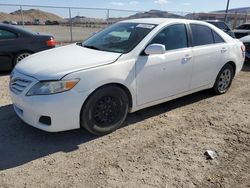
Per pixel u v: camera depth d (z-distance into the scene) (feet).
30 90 11.87
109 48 14.61
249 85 22.86
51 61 13.08
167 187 9.84
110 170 10.77
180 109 17.08
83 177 10.32
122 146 12.54
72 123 12.18
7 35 24.72
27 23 48.01
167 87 15.40
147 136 13.53
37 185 9.87
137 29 15.26
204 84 17.90
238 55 19.83
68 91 11.71
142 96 14.32
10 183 9.96
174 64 15.29
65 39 52.11
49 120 11.91
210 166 11.15
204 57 17.07
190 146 12.66
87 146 12.50
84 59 13.00
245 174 10.68
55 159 11.46
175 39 15.71
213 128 14.60
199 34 17.17
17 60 25.22
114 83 13.03
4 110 16.21
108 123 13.34
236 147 12.67
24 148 12.26
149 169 10.86
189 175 10.55
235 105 18.03
